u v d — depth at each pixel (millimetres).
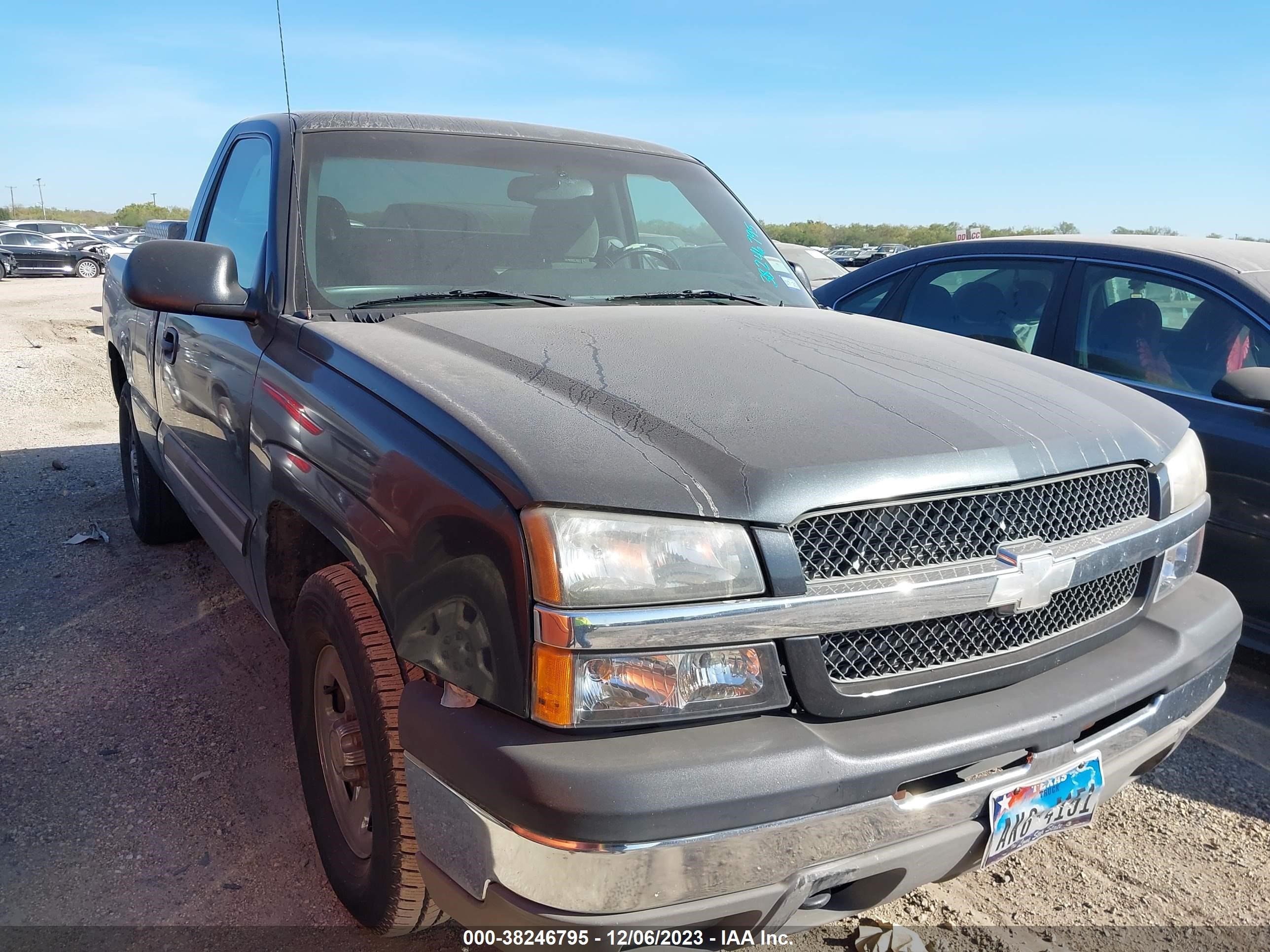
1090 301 4348
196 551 4691
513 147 3180
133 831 2578
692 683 1584
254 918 2277
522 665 1555
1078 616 2062
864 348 2467
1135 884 2570
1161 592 2281
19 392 8945
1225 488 3617
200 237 3699
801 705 1661
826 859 1633
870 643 1737
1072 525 2008
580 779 1479
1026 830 1886
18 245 28922
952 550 1806
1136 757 2086
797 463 1719
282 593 2586
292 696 2400
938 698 1793
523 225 2973
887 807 1668
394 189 2867
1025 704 1849
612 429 1771
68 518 5188
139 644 3680
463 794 1605
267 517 2467
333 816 2285
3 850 2482
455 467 1715
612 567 1550
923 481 1779
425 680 1765
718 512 1626
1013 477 1885
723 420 1842
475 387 1913
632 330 2398
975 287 4859
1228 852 2730
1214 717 3529
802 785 1576
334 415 2096
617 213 3205
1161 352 4031
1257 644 3578
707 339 2379
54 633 3764
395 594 1788
